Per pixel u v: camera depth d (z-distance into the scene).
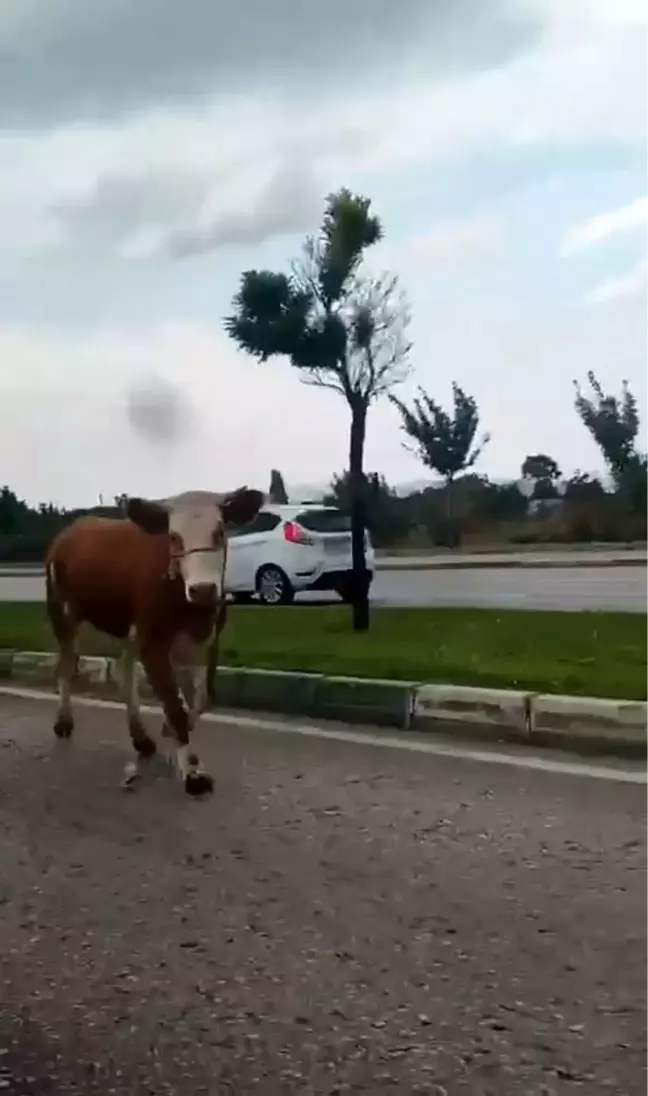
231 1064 4.36
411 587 25.70
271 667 11.82
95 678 12.70
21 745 9.91
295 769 8.70
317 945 5.37
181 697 8.85
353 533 15.61
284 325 14.69
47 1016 4.80
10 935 5.66
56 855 6.86
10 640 15.48
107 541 9.00
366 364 15.20
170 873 6.45
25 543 50.78
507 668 11.18
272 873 6.37
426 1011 4.70
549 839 6.78
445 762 8.79
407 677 11.01
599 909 5.67
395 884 6.12
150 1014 4.77
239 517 8.26
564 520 46.69
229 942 5.45
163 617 8.22
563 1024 4.55
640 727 8.89
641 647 12.41
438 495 47.72
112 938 5.57
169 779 8.55
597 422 46.88
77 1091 4.22
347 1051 4.41
